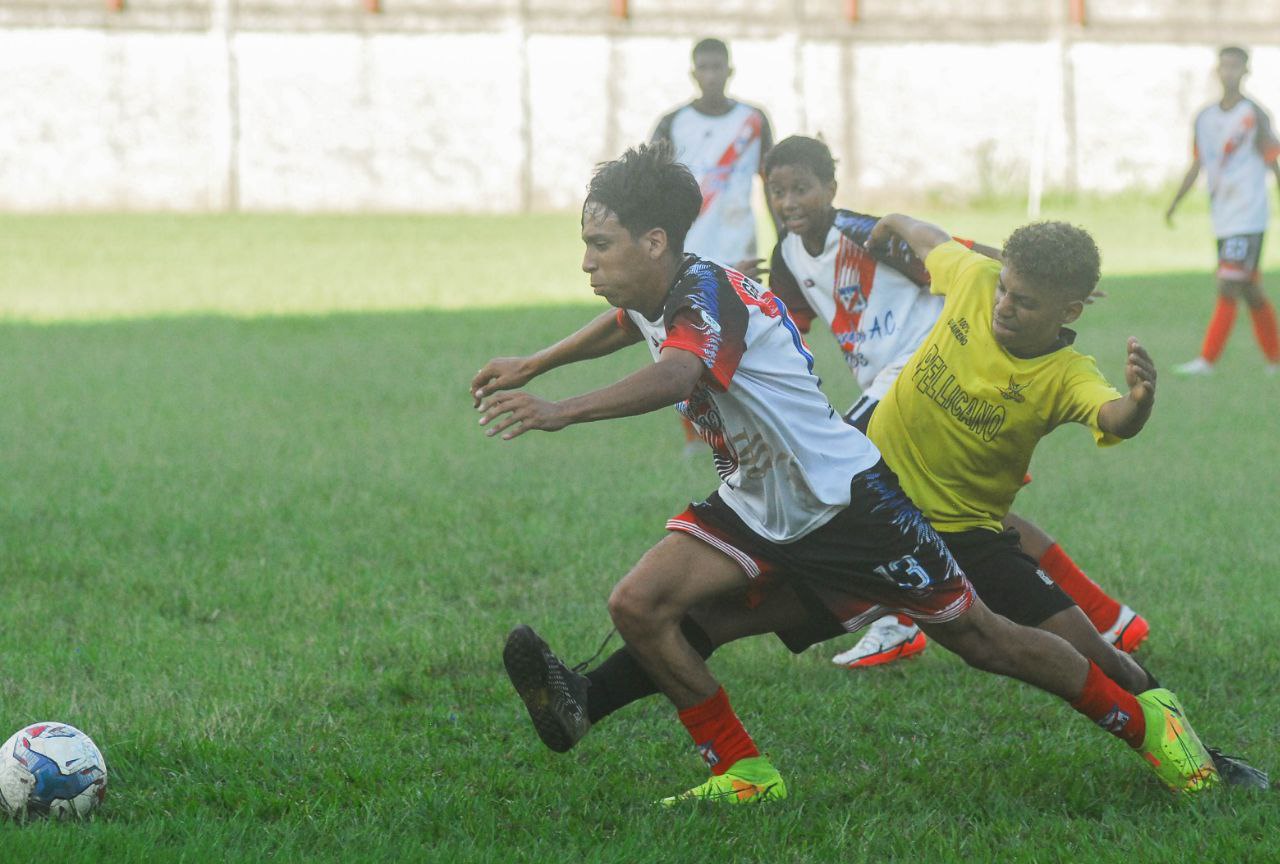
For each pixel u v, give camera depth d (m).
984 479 13.80
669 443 30.55
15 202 97.94
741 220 33.03
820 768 13.55
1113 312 53.06
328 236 82.38
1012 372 13.39
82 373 38.50
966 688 15.88
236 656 16.36
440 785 12.82
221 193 100.62
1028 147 110.12
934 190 109.44
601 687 12.95
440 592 19.36
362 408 34.03
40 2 96.75
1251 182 39.34
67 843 10.95
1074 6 109.44
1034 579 13.59
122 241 77.25
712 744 12.66
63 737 11.89
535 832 11.86
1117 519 23.56
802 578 12.55
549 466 27.72
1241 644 17.14
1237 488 25.92
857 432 12.62
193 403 34.34
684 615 12.55
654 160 11.88
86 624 17.64
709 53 32.28
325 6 100.81
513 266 68.94
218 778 12.95
